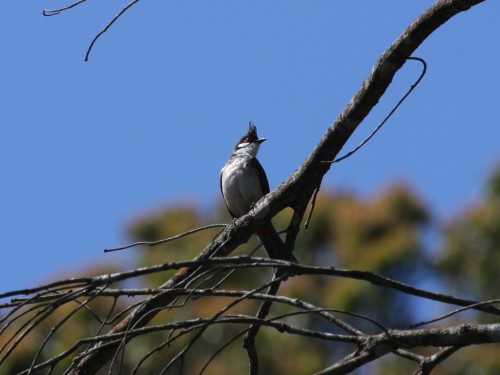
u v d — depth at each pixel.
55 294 5.50
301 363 14.23
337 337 5.69
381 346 5.68
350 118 6.89
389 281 5.09
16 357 12.25
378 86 6.69
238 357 13.93
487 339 5.57
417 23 6.39
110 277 4.75
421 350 14.01
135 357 13.01
